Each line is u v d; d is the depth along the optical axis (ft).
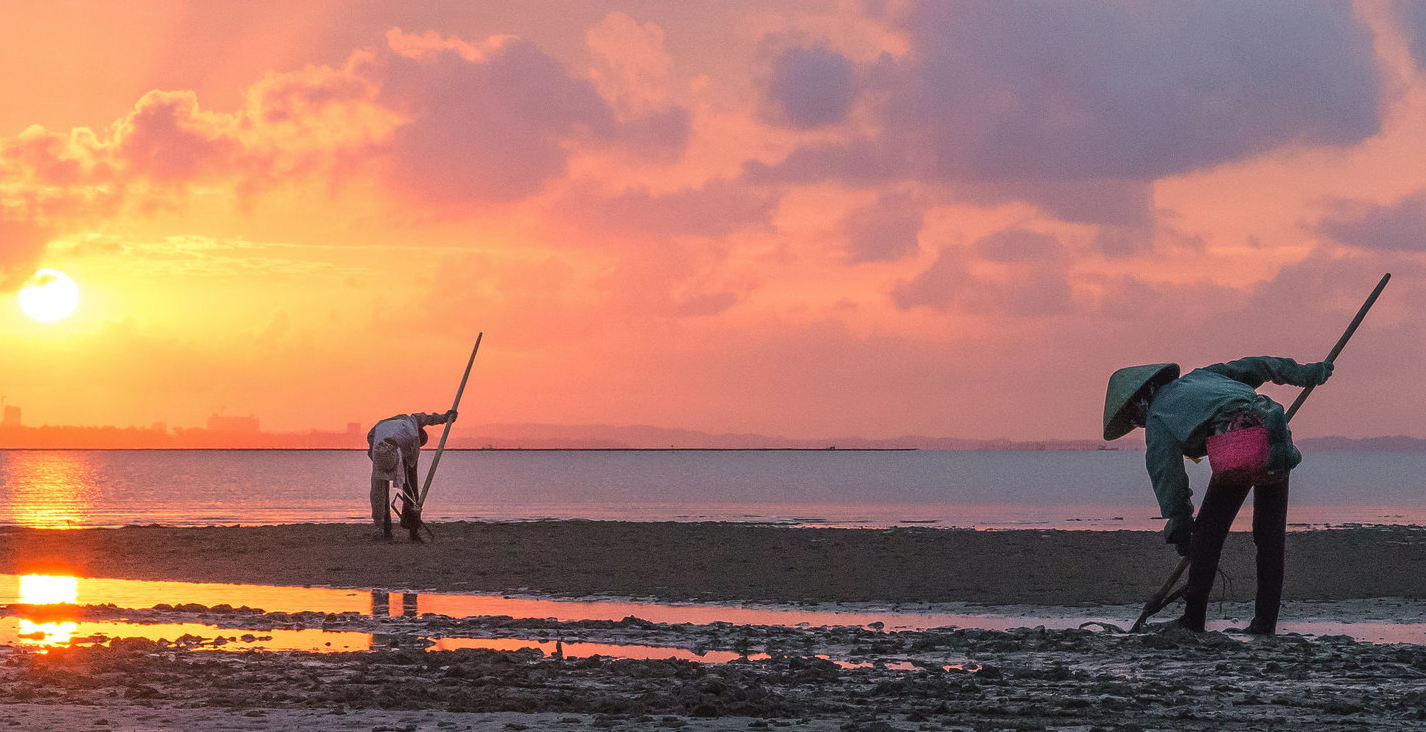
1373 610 56.54
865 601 60.39
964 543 91.71
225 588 64.54
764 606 58.65
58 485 354.74
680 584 66.54
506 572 71.56
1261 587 48.19
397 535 97.76
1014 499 249.34
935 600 60.80
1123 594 62.69
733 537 96.99
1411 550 84.94
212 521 148.97
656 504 219.00
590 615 54.39
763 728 28.60
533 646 44.34
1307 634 48.93
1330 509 194.70
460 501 233.55
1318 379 49.62
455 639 46.06
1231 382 48.19
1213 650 43.27
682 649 43.88
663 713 30.78
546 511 185.37
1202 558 47.11
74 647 42.73
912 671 38.75
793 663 39.73
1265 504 47.96
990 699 33.19
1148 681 36.52
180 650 42.52
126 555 81.46
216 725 28.32
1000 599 61.00
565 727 28.48
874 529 108.58
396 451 91.04
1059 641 45.39
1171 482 47.60
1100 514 173.78
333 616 51.83
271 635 46.75
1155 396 49.26
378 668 37.99
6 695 32.68
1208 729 29.01
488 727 28.40
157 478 451.53
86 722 28.48
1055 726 29.27
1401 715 30.73
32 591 62.64
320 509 193.57
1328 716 30.76
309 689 34.04
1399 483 380.17
